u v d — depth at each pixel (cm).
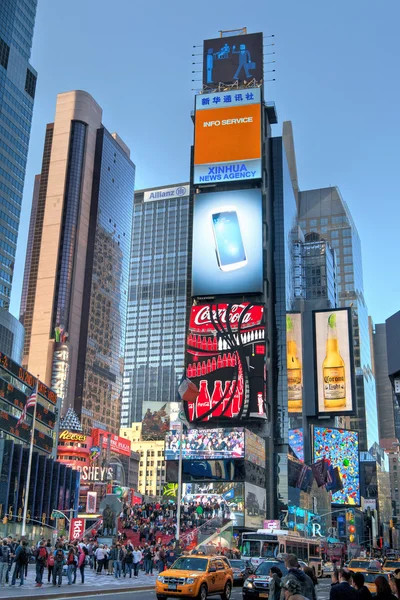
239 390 11669
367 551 16362
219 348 12000
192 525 7962
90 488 15312
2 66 18762
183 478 10544
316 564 6184
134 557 4388
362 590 1421
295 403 14300
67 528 10119
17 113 19500
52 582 3591
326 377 15212
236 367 11812
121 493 13450
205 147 13575
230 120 13625
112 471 16438
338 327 15500
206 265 12800
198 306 12406
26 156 19950
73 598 2912
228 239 12862
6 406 8988
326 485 14688
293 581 1171
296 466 12925
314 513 11994
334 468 14888
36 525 9006
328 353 15375
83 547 3697
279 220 14150
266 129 14738
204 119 13738
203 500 9950
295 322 14962
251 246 12750
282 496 12006
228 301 12794
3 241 18450
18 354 15912
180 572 2930
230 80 14312
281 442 12550
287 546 5481
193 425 11894
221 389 11731
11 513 8125
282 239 14012
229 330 12075
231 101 13762
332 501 14988
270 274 13812
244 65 14388
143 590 3566
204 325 12231
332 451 15012
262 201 13375
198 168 13462
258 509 10825
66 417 17600
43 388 10519
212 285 12650
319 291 19088
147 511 8544
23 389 9656
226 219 12975
